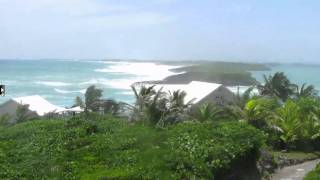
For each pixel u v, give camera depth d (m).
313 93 85.19
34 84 185.62
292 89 82.19
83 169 28.67
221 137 36.09
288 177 40.19
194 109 56.34
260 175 38.72
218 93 72.69
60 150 32.41
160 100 50.84
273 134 53.44
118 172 27.33
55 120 42.00
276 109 56.88
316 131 53.62
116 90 161.00
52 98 140.75
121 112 61.00
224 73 190.88
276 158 45.00
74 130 36.72
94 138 34.78
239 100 60.88
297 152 51.69
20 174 27.58
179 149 32.28
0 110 69.06
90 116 43.53
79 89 166.88
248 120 54.12
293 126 52.81
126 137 34.72
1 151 32.00
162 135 34.97
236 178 34.44
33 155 31.45
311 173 36.41
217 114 54.69
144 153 30.80
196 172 29.12
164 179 26.97
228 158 33.19
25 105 63.78
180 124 39.56
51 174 27.89
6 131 38.34
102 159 30.39
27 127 39.25
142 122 48.34
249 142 36.50
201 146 33.16
